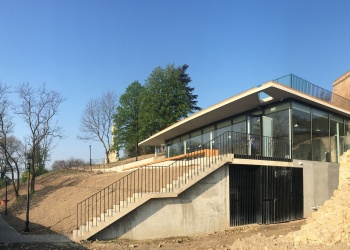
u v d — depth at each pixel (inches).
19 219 665.0
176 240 456.4
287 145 658.2
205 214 515.8
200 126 949.8
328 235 328.8
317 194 700.0
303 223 591.2
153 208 473.4
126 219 456.4
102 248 398.6
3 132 1040.2
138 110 1921.8
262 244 352.5
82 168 1609.3
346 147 836.0
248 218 572.7
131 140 1913.1
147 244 429.1
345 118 861.8
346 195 416.8
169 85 1705.2
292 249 322.3
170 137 1180.5
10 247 401.7
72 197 714.8
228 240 447.5
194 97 1953.7
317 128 741.3
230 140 722.8
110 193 609.0
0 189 1400.1
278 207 606.9
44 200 800.3
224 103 703.1
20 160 1448.1
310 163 692.7
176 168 606.5
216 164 529.0
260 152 693.9
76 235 438.6
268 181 597.9
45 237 462.3
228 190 548.4
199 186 516.1
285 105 674.2
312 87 739.4
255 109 742.5
